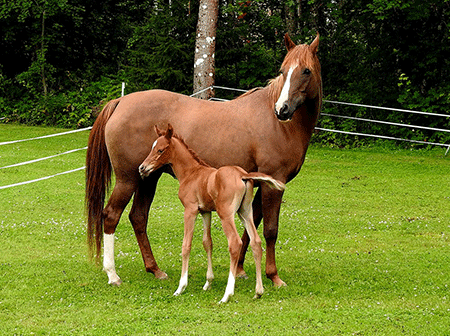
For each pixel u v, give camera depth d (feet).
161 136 19.65
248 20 67.87
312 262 23.77
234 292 19.67
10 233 27.35
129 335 15.88
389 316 17.24
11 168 43.75
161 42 59.82
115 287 20.22
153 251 25.35
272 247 20.58
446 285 20.48
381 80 62.18
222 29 61.00
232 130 20.59
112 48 80.02
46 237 26.91
